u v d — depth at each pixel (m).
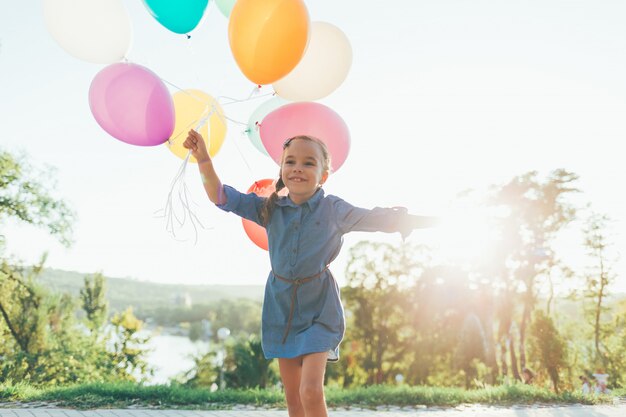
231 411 6.99
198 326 90.25
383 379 29.31
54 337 15.51
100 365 15.69
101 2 4.07
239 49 3.78
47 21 4.14
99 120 3.86
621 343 18.95
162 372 17.69
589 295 24.19
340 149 4.10
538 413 8.08
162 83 3.94
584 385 13.70
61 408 6.75
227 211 3.09
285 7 3.72
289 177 2.97
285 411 7.17
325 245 2.89
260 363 15.26
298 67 4.34
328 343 2.75
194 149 3.05
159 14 4.09
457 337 26.48
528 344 14.75
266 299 2.99
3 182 16.38
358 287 30.33
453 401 8.77
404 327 29.34
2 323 14.77
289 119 4.08
